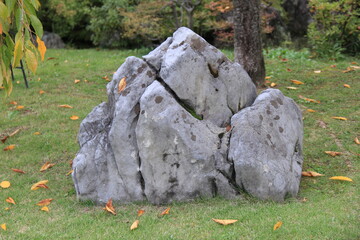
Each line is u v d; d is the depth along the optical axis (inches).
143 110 154.9
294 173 164.1
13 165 204.4
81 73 350.9
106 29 523.8
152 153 156.4
